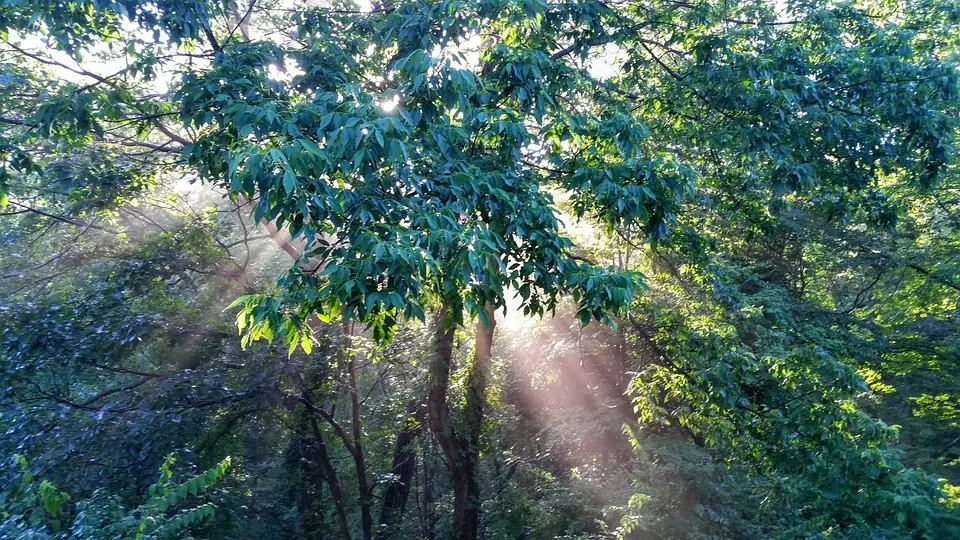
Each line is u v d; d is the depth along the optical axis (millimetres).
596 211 9125
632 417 13492
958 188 14305
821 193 10047
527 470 13539
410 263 4680
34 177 10672
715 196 10078
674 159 7551
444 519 12398
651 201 7152
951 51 11359
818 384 8484
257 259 12148
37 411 9141
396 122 5301
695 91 9242
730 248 13258
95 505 6137
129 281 10211
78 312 9859
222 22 9742
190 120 6781
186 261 10398
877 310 16172
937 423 16078
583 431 13445
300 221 5039
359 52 8336
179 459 9250
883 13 10984
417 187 5547
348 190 5297
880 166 9609
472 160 6742
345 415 12844
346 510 13938
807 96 8750
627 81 10039
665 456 10516
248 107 5738
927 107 8867
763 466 8883
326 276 5652
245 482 11758
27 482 6254
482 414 11656
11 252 11172
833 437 8172
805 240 14812
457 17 7316
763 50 9141
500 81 7234
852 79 9039
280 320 5250
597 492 11883
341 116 5355
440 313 10875
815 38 9820
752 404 9125
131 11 6855
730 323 10555
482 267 5156
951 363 15883
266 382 9781
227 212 11133
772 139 8750
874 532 7457
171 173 10922
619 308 5977
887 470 7801
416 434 12555
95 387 10523
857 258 15273
